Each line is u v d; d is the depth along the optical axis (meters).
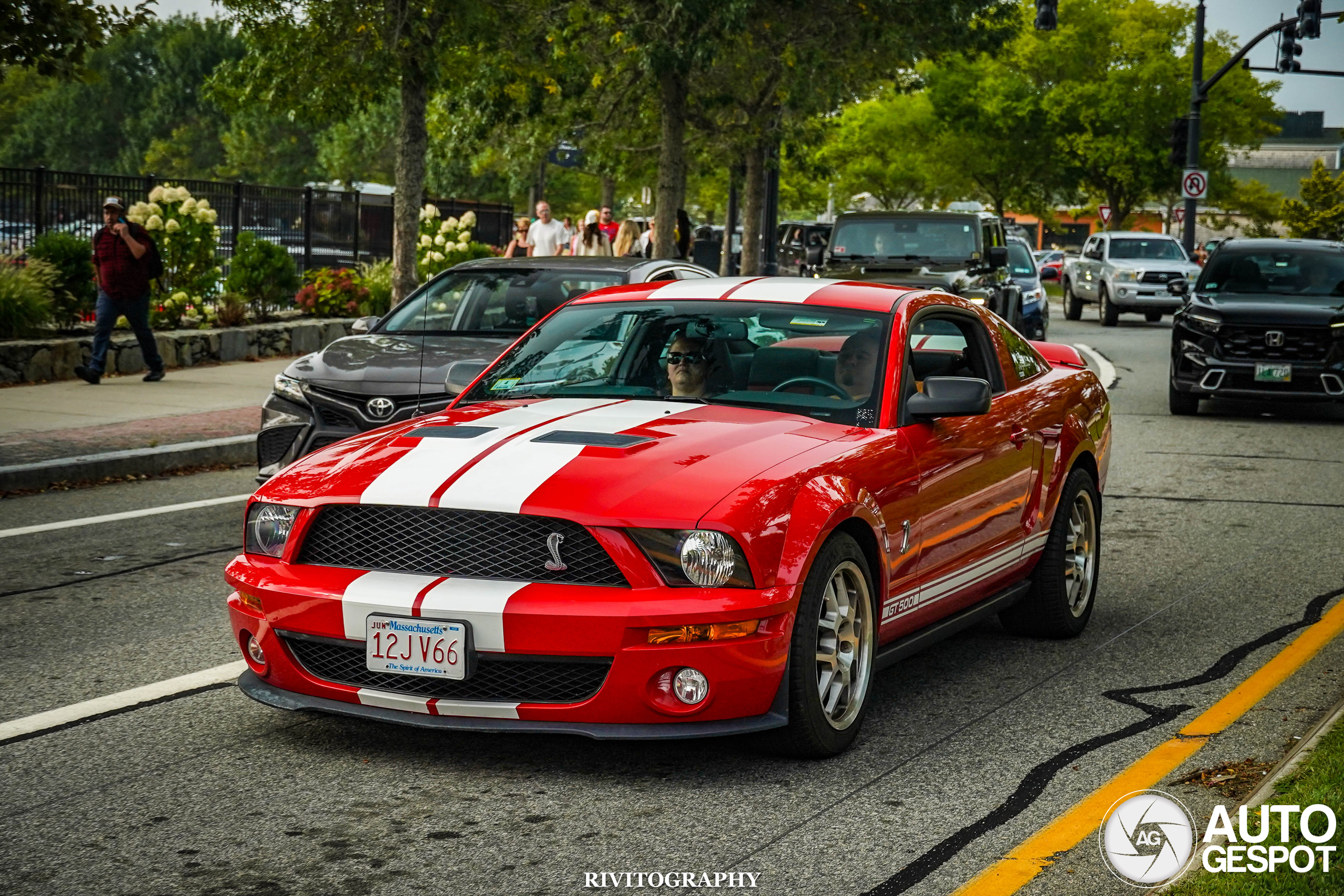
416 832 4.10
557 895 3.68
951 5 23.55
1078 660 6.25
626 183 35.62
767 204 30.19
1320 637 6.59
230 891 3.68
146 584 7.47
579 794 4.42
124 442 11.79
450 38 17.33
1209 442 13.66
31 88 95.06
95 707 5.33
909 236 18.69
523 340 6.17
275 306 20.92
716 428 5.00
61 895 3.65
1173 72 54.81
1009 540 6.04
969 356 6.25
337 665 4.64
